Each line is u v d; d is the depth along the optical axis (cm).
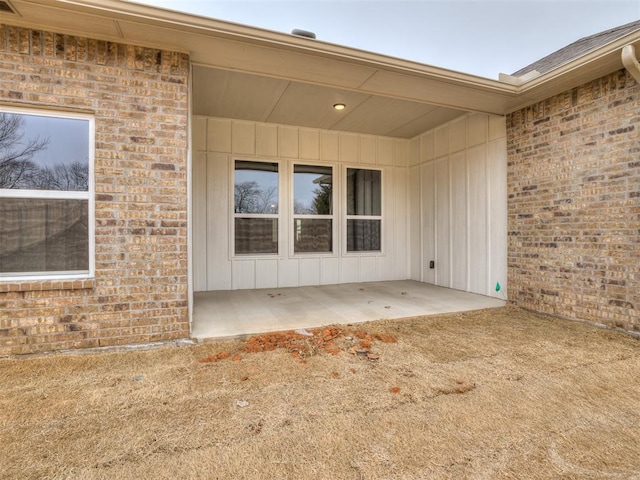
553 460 170
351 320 411
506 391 242
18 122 294
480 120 571
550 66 505
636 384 254
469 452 176
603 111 383
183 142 334
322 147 689
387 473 160
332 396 232
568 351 319
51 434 187
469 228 598
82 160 310
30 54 290
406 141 764
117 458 169
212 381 252
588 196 400
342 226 709
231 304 498
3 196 292
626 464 168
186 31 302
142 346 320
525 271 479
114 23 288
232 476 158
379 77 400
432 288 645
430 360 296
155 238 325
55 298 299
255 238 646
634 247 358
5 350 287
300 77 405
